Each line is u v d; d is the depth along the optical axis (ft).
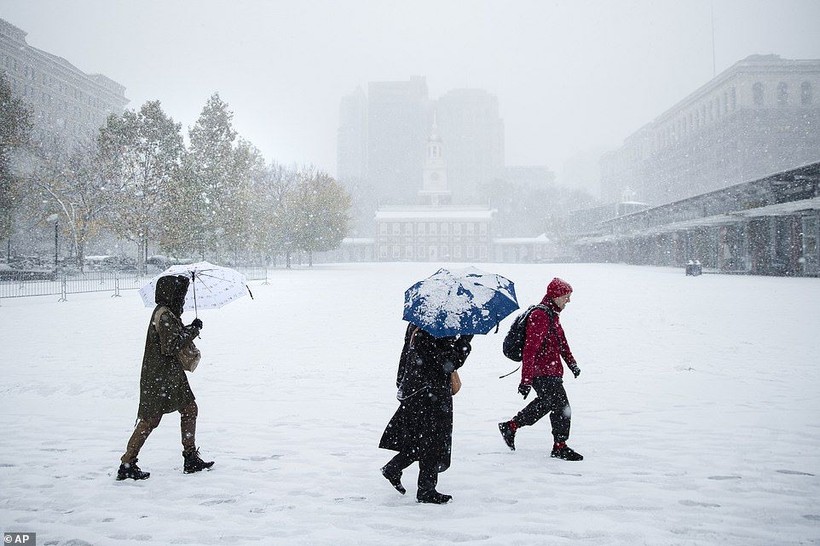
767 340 42.65
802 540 11.65
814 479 15.28
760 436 19.39
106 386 28.58
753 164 358.02
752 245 161.07
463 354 14.71
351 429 21.29
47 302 88.43
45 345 44.11
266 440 19.88
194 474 16.40
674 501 13.88
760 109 359.25
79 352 40.68
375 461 17.56
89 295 104.68
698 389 27.12
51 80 357.41
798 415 22.13
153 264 194.80
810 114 356.38
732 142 368.68
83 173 174.81
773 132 357.82
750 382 28.50
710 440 19.07
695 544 11.49
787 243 145.79
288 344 44.75
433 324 13.76
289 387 29.14
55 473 16.51
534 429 21.44
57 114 363.76
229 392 27.99
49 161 180.96
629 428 20.81
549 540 11.73
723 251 179.93
